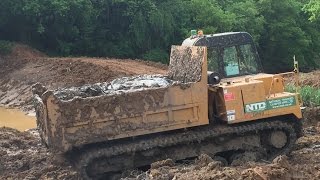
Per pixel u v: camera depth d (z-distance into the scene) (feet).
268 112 40.86
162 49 146.00
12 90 94.94
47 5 128.47
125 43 142.41
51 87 89.30
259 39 157.79
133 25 140.97
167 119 38.37
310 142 48.60
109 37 143.13
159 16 141.49
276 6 161.17
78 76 90.68
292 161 41.42
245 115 40.19
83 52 140.77
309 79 87.40
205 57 39.14
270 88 42.09
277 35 160.15
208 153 40.57
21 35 134.10
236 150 41.39
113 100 37.09
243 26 150.20
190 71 40.75
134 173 38.11
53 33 135.13
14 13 127.34
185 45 43.09
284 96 41.39
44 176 40.96
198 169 36.91
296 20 164.66
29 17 128.67
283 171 35.40
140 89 38.50
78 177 38.63
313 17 110.63
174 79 43.24
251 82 40.65
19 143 53.47
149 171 37.35
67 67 95.55
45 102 36.04
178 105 38.50
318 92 67.92
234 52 42.50
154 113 38.01
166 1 148.97
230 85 40.19
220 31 146.61
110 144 38.14
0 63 111.04
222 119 40.40
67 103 36.27
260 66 43.60
